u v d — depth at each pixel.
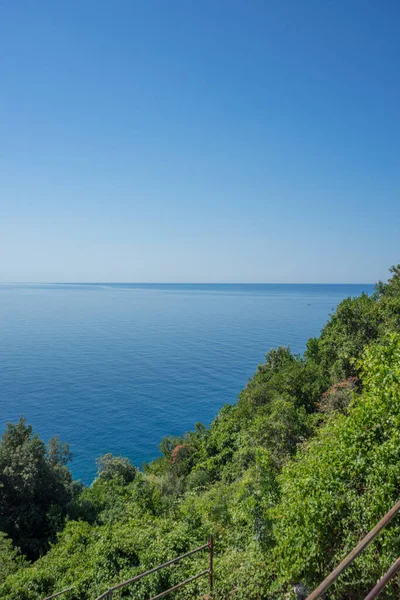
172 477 38.44
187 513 17.81
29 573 18.75
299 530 9.09
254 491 15.43
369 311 39.75
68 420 70.44
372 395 9.84
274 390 42.75
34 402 79.62
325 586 2.81
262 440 29.03
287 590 10.14
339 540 8.82
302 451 20.30
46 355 125.88
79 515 30.78
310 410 36.44
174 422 70.06
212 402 80.56
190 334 169.50
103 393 85.69
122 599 13.04
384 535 7.60
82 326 197.88
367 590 8.14
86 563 17.88
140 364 113.25
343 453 9.67
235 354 126.75
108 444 61.44
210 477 37.28
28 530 29.62
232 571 12.11
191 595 11.81
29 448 31.31
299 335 163.88
